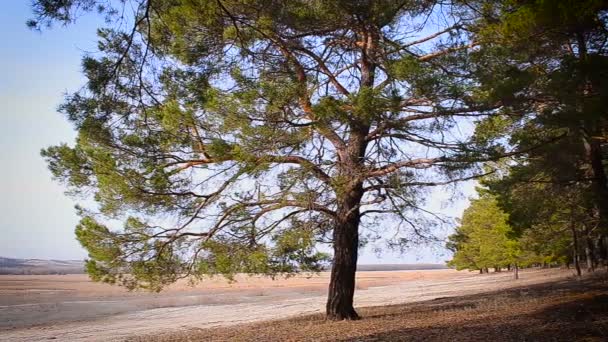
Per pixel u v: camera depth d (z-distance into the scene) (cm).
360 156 1236
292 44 1135
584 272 2734
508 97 998
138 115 815
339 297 1378
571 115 962
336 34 1221
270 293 5072
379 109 1066
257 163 1156
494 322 1120
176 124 1052
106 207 1226
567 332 916
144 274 1244
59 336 2086
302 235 1263
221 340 1269
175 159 1216
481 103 1055
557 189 1431
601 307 1168
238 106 1068
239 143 1136
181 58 929
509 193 1508
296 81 1132
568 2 802
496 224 3606
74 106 747
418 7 1176
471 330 1036
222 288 6112
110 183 1143
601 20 880
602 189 1283
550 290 1852
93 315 3078
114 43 666
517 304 1463
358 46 1271
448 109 1081
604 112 921
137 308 3569
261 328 1480
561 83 948
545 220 1686
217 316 2580
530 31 937
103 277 1234
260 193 1260
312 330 1241
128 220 1238
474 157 1097
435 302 2020
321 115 1073
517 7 966
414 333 1054
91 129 830
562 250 2752
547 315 1141
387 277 9588
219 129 1145
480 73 1062
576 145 1168
